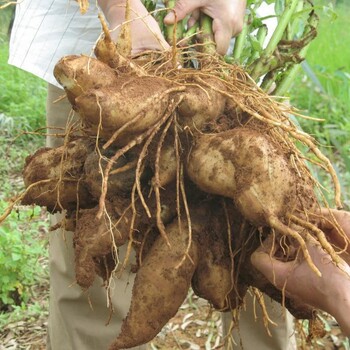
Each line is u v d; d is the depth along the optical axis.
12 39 2.07
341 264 1.20
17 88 5.98
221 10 1.64
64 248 1.98
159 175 1.35
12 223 3.31
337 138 4.73
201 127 1.37
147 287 1.35
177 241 1.36
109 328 2.06
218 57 1.61
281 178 1.25
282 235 1.28
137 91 1.25
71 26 1.95
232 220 1.40
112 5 1.60
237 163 1.27
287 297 1.46
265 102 1.46
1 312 3.17
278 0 1.85
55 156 1.52
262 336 2.08
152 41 1.55
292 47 1.69
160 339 2.75
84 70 1.23
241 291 1.49
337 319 1.17
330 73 5.62
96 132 1.29
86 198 1.50
